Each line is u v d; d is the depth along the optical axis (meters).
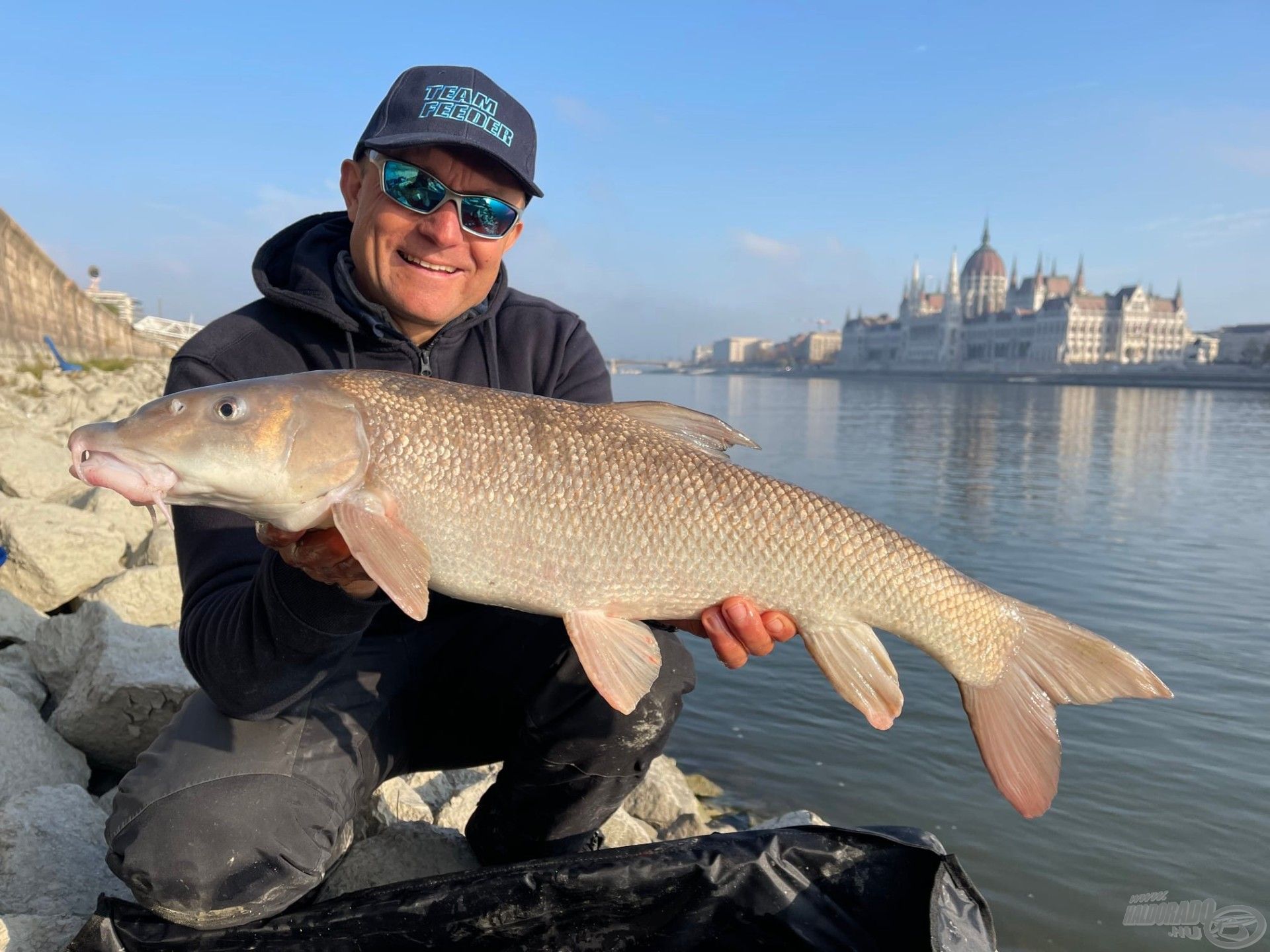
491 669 0.85
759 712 1.74
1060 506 4.50
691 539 0.72
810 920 0.71
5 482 1.99
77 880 0.82
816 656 0.75
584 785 0.84
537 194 0.85
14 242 5.70
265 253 0.90
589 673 0.70
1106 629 2.35
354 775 0.79
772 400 19.95
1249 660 2.10
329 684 0.79
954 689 1.86
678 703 0.84
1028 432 10.05
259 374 0.83
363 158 0.83
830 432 9.76
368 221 0.82
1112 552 3.34
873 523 0.75
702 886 0.71
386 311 0.86
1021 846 1.29
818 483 5.30
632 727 0.81
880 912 0.71
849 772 1.51
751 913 0.71
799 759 1.55
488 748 0.91
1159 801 1.42
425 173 0.79
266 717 0.71
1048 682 0.77
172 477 0.64
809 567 0.74
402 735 0.86
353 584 0.66
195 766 0.71
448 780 1.18
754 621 0.73
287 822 0.71
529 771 0.84
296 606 0.64
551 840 0.87
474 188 0.81
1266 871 1.23
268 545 0.67
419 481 0.68
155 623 1.47
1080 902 1.16
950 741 1.62
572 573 0.71
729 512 0.73
